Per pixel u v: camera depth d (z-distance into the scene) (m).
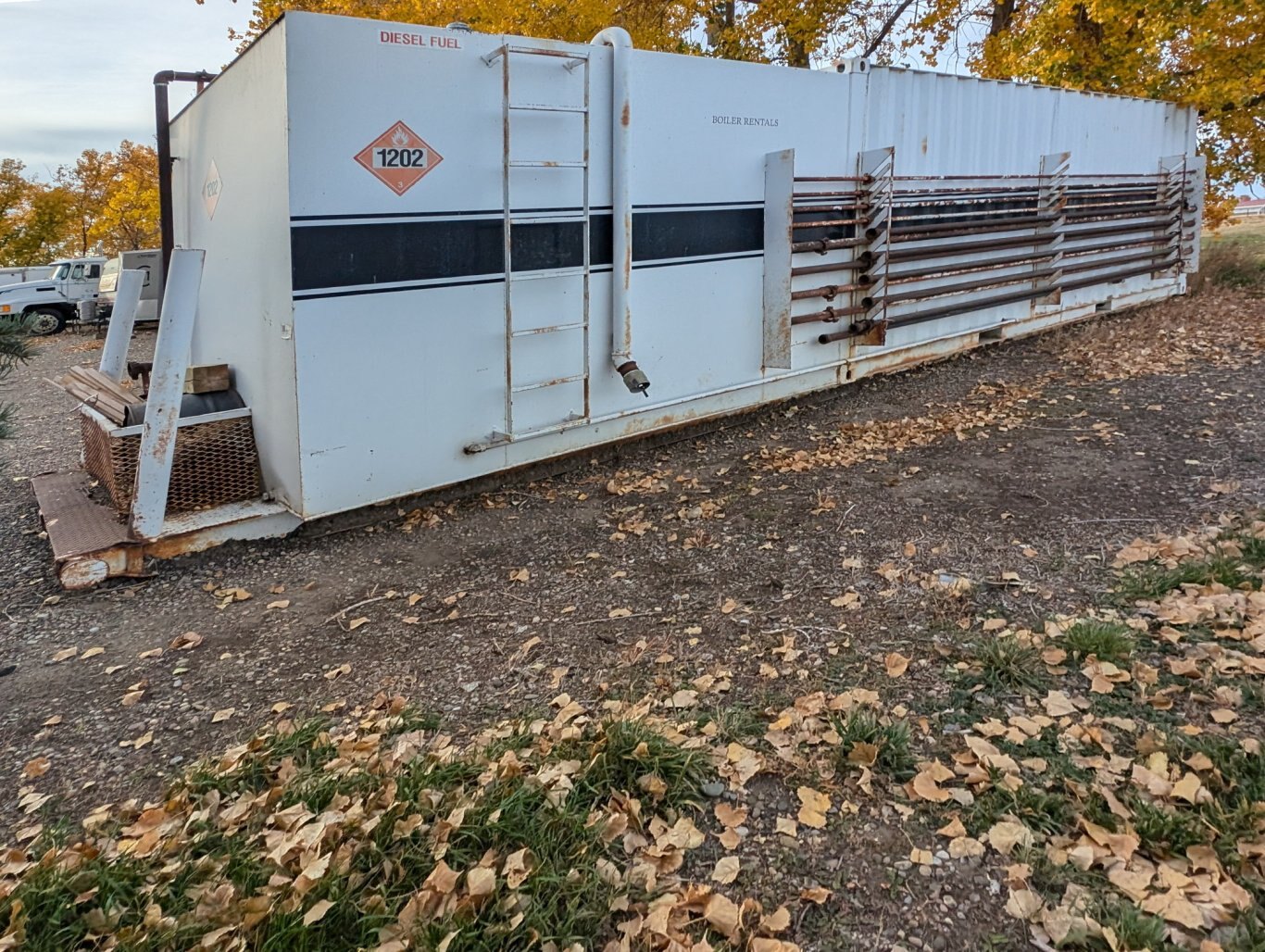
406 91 4.87
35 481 5.71
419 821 2.48
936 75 7.96
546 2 11.43
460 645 3.76
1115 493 5.09
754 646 3.55
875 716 2.95
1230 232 21.48
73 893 2.30
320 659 3.70
